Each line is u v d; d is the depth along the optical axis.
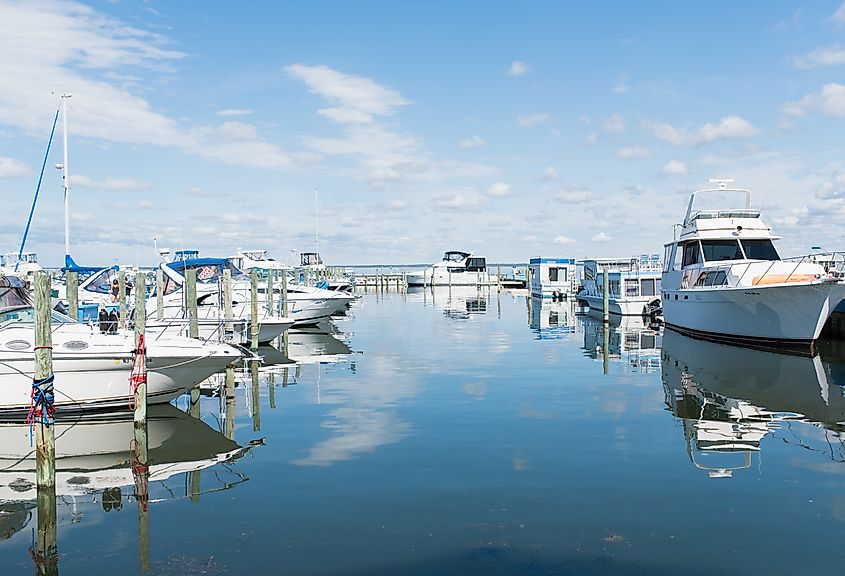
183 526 7.56
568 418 12.49
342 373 18.50
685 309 27.69
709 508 7.80
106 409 13.22
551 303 53.94
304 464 9.75
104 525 7.68
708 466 9.43
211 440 11.37
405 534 7.19
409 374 18.14
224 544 7.04
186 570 6.48
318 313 32.75
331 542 7.02
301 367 19.83
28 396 12.72
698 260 27.22
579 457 9.91
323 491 8.58
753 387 15.72
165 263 31.00
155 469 9.84
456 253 82.12
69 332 13.09
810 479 8.81
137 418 10.72
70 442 11.53
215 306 24.50
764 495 8.21
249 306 26.00
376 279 94.00
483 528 7.32
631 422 12.12
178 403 14.77
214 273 31.86
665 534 7.10
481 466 9.52
